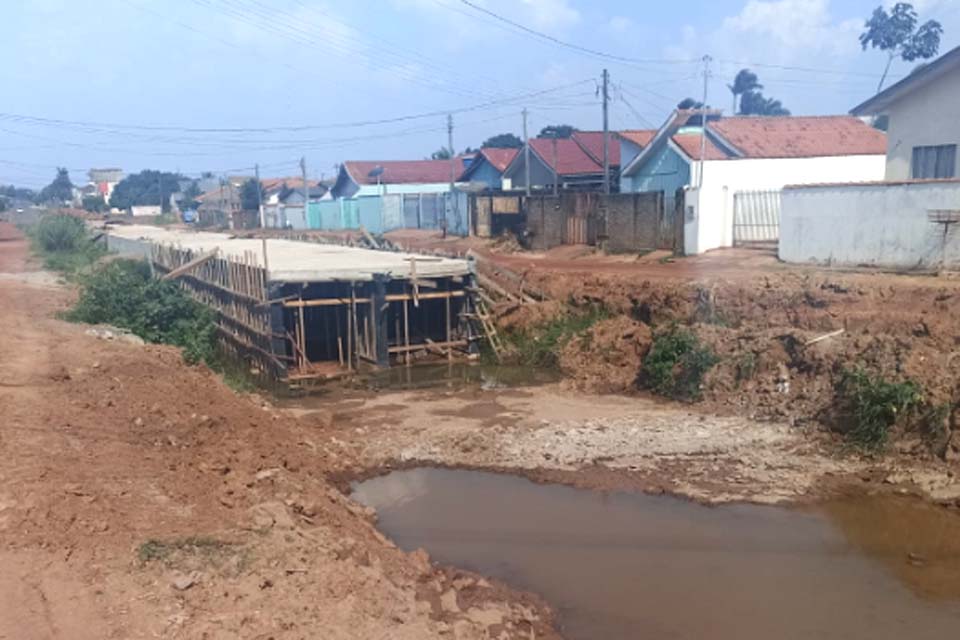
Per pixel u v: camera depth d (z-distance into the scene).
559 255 34.47
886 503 12.56
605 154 38.47
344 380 22.05
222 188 92.50
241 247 36.28
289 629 7.45
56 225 50.62
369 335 23.73
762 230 29.22
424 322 25.56
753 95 77.25
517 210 41.25
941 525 11.80
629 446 15.34
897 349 15.53
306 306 23.41
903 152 26.45
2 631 6.49
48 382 13.64
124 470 10.29
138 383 14.58
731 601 9.88
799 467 14.04
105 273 28.16
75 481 9.48
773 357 17.42
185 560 8.23
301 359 23.05
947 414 13.84
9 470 9.39
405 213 54.84
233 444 13.13
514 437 16.11
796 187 23.88
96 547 8.09
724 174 32.38
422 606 9.09
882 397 14.47
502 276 27.78
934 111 25.27
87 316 22.42
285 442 14.41
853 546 11.25
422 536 11.88
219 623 7.23
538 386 20.67
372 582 9.02
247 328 24.05
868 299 18.20
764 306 19.89
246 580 8.16
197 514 9.44
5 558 7.56
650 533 11.80
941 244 20.16
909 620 9.34
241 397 16.52
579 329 23.17
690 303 21.36
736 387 17.66
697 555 11.08
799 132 35.28
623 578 10.49
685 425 16.39
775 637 9.05
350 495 13.52
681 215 29.58
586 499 13.09
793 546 11.28
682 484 13.50
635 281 23.50
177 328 23.08
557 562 10.98
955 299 16.77
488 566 10.91
